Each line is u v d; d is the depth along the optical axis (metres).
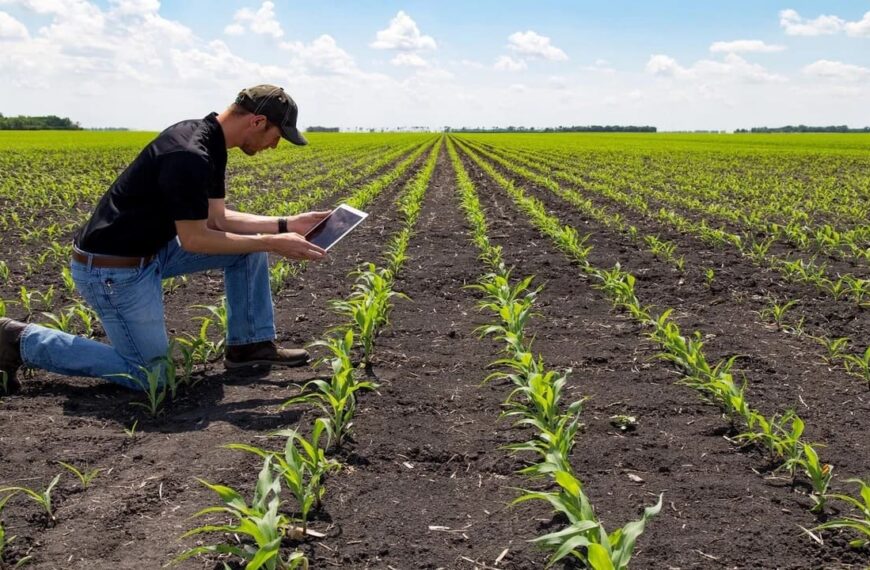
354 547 2.88
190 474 3.43
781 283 7.87
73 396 4.47
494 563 2.79
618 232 11.40
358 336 5.64
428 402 4.41
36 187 16.86
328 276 8.08
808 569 2.78
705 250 9.94
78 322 6.01
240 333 4.88
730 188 19.39
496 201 15.95
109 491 3.26
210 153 4.22
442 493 3.34
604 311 6.70
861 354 5.47
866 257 9.19
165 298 7.06
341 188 18.27
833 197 16.64
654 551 2.87
